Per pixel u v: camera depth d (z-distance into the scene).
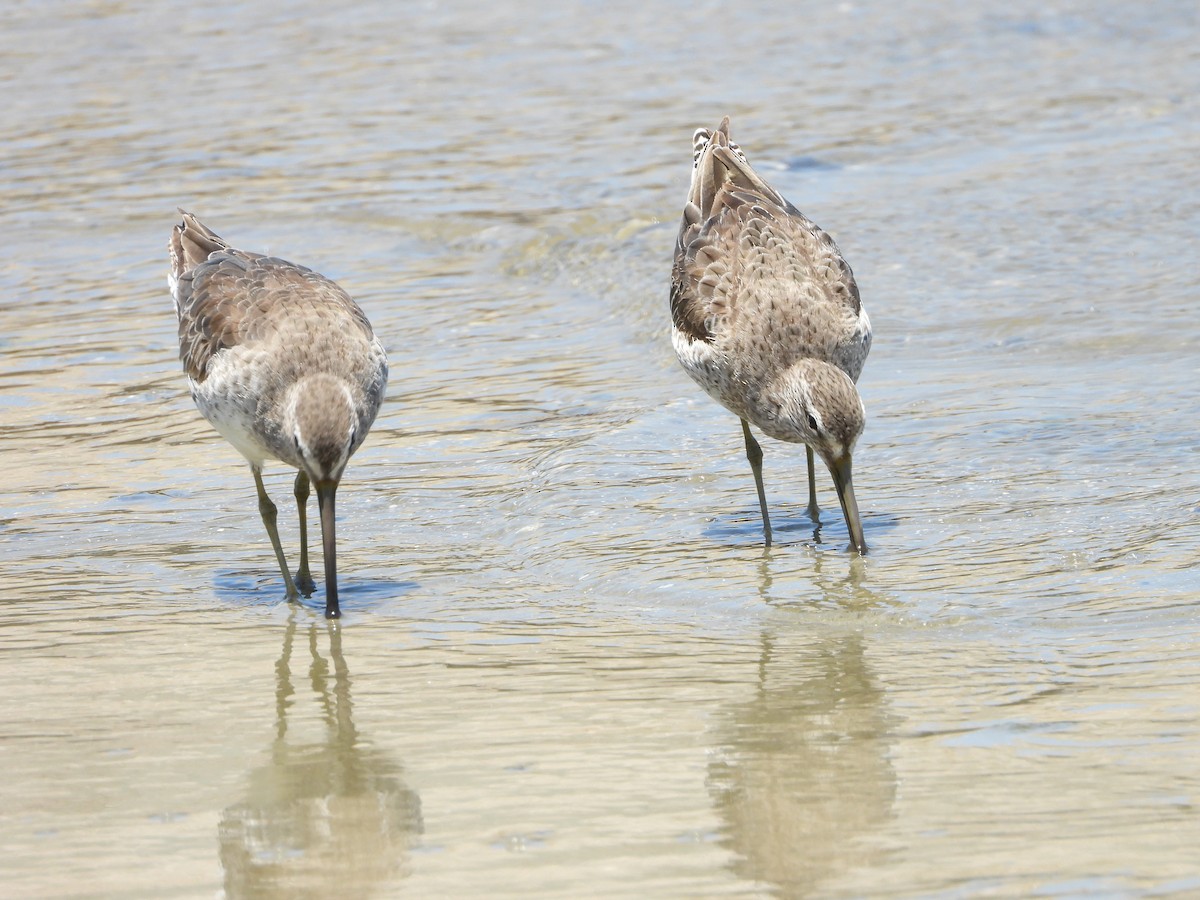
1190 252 21.25
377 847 8.84
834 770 9.55
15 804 9.50
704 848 8.66
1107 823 8.63
